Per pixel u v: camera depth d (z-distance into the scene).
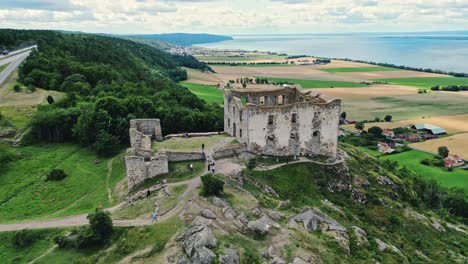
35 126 96.50
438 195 99.44
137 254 47.34
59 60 144.50
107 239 51.84
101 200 68.00
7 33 188.00
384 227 71.88
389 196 83.69
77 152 92.88
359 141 155.00
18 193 72.31
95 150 92.00
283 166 79.44
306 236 53.09
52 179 77.56
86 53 170.00
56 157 88.94
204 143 83.50
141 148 76.38
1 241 54.38
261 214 56.31
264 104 91.88
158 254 46.75
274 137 81.94
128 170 68.56
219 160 77.19
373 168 95.25
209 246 45.91
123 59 186.75
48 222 58.75
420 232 73.31
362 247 57.09
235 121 85.38
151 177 69.88
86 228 53.84
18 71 134.38
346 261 50.38
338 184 80.00
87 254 50.09
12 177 78.56
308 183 77.50
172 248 47.25
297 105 81.44
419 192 98.50
